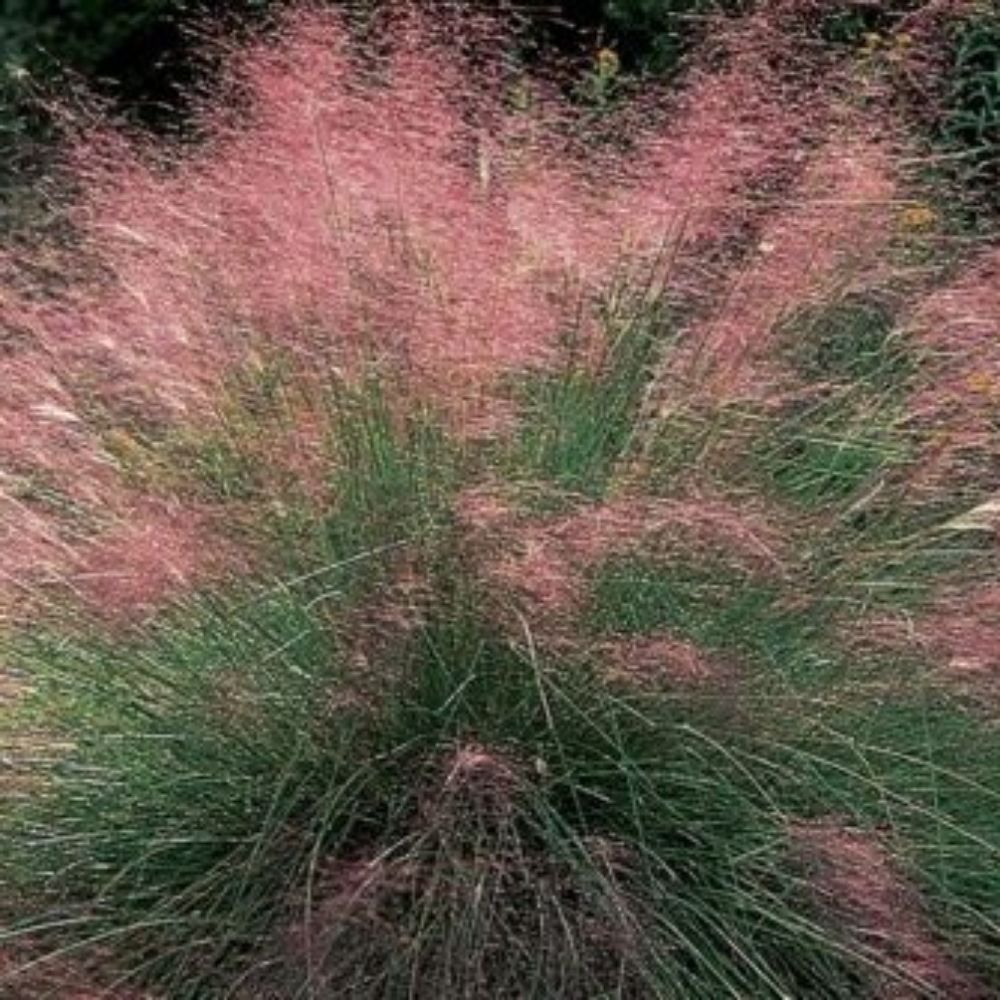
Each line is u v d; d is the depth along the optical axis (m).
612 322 6.03
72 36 10.17
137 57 10.21
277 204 5.93
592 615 5.48
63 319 6.43
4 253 7.36
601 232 6.19
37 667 5.79
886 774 5.63
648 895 5.30
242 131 6.61
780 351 6.31
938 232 6.97
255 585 5.60
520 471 5.70
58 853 5.59
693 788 5.46
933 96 7.53
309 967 4.94
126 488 5.97
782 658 5.65
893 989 5.29
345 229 5.88
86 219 6.98
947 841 5.63
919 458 6.10
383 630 5.37
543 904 5.14
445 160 6.30
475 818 5.31
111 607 5.47
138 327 6.20
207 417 5.96
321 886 5.21
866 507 5.99
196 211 6.25
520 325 5.73
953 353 6.39
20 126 9.47
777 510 5.75
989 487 6.31
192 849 5.54
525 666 5.46
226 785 5.57
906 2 8.16
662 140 6.42
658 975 5.15
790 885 5.34
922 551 5.97
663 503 5.44
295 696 5.53
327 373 5.73
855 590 5.76
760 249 6.33
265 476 5.73
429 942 5.16
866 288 6.46
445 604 5.45
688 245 6.29
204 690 5.55
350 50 6.57
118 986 5.30
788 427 6.09
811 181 6.57
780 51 6.73
